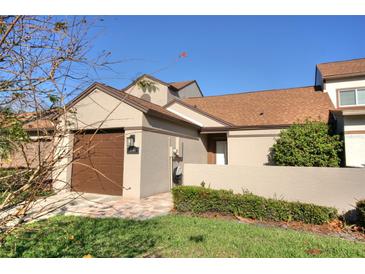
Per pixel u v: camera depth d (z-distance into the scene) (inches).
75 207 308.3
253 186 332.2
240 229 215.0
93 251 165.8
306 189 299.4
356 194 271.4
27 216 89.4
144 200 355.6
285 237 194.2
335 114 455.5
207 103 752.3
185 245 176.6
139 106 374.0
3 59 83.0
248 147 561.0
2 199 79.5
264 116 590.9
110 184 392.8
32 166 82.1
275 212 251.1
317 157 404.8
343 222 244.5
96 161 406.6
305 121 465.1
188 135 551.5
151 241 184.1
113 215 269.3
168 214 276.2
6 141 82.4
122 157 389.4
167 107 662.5
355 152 416.8
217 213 276.4
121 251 166.2
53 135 84.0
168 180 454.0
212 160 657.6
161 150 435.2
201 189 288.8
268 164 534.9
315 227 232.2
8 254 154.5
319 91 642.8
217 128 589.9
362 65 640.4
